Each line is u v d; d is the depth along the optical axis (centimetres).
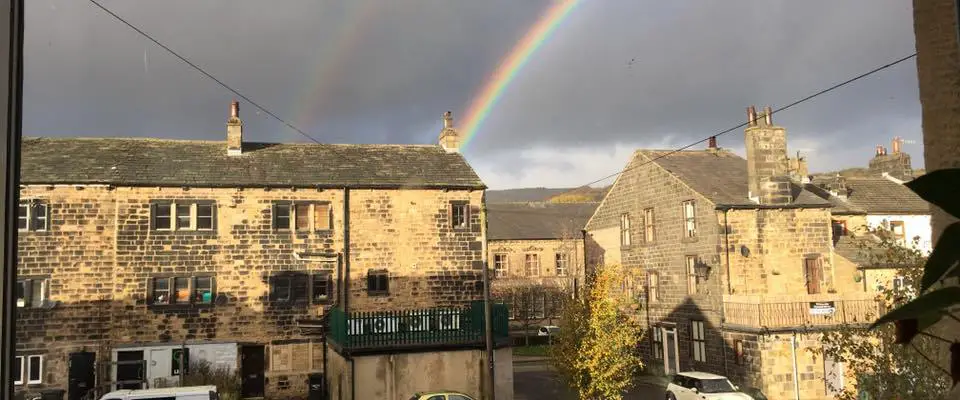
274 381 2791
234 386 2666
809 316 2577
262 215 2872
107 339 2661
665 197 3269
